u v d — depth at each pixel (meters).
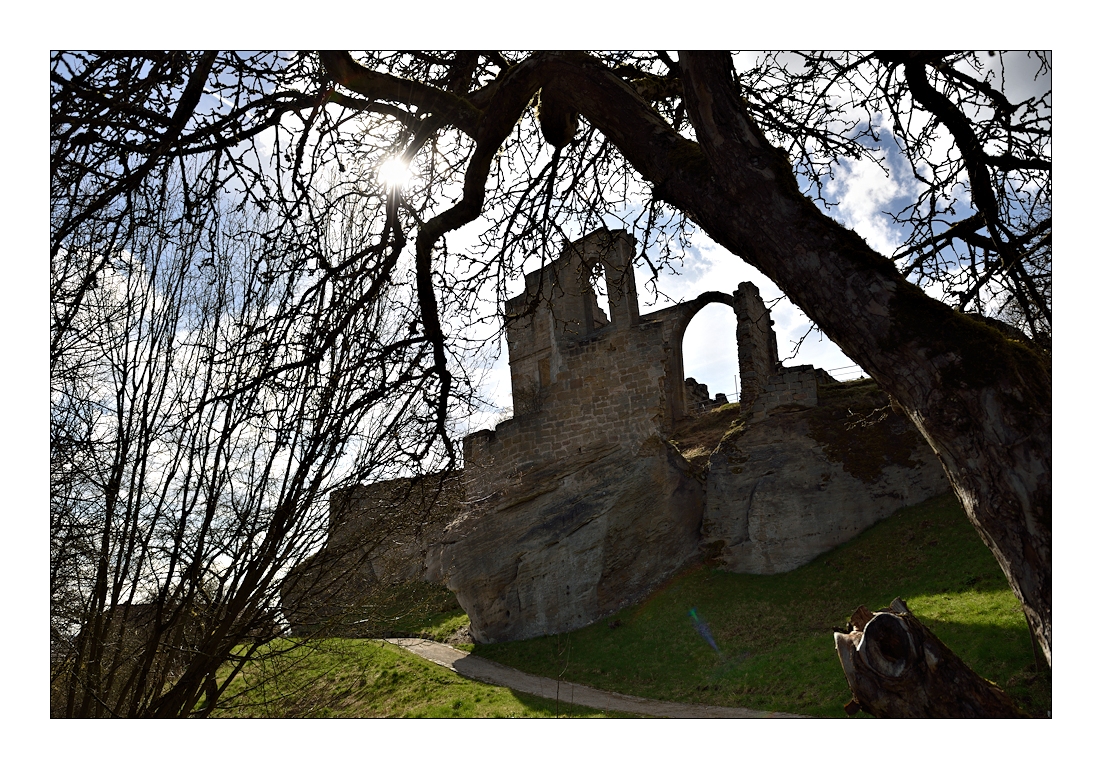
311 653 9.69
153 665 7.36
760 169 3.89
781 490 23.03
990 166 5.29
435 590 28.88
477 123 5.15
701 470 25.14
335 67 4.83
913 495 21.91
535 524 25.50
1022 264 5.10
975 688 4.63
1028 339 4.80
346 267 5.25
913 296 3.44
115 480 6.87
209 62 4.80
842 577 20.16
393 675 19.89
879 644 4.77
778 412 24.52
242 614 6.89
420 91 5.05
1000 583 16.22
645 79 6.12
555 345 27.30
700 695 16.66
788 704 14.69
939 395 3.23
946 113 5.18
